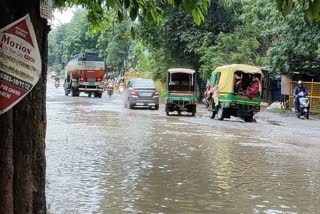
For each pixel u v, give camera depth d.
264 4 26.38
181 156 11.62
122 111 26.06
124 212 6.74
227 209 7.02
